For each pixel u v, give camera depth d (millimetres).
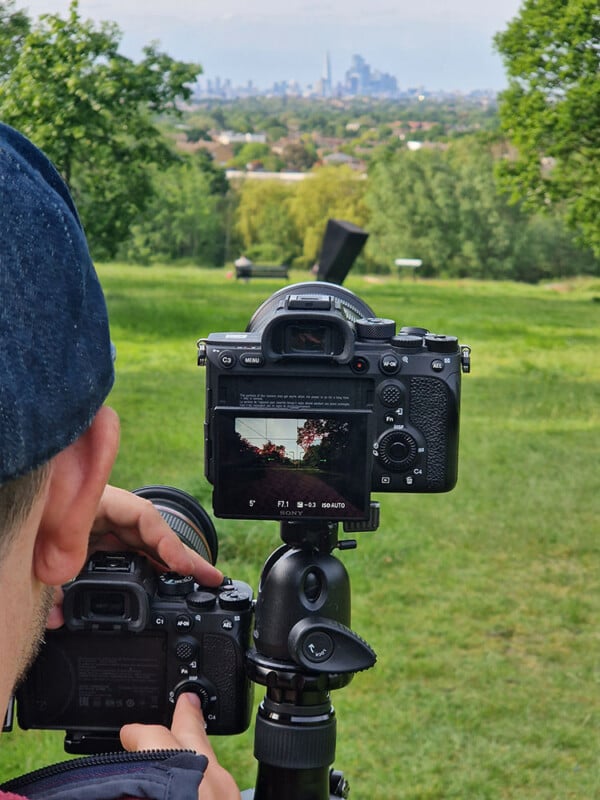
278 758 1737
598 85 28656
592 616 7582
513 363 21547
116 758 806
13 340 524
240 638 1678
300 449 1720
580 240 31938
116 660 1662
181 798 746
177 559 1613
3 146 558
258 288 46812
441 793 5227
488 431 14195
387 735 5766
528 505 10250
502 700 6223
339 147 179375
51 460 568
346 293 2260
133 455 12094
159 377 18562
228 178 106500
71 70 22781
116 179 27109
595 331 29891
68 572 631
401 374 2059
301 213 101500
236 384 1752
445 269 91312
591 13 28797
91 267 574
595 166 30672
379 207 93438
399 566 8445
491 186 89812
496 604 7730
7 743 5156
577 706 6184
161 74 24500
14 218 534
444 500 10328
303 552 1743
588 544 9094
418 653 6859
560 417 15461
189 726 1361
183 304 35531
